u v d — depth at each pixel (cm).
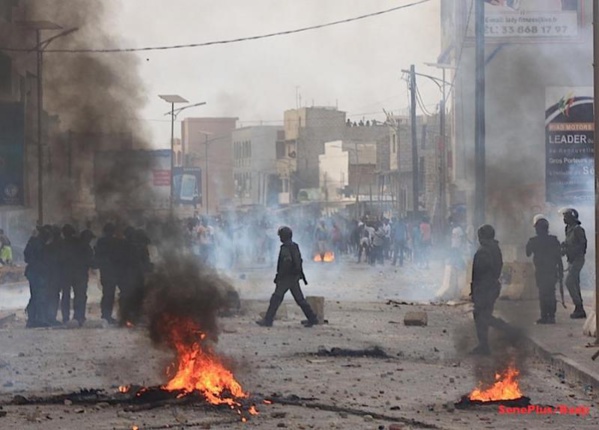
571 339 2562
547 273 2989
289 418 1560
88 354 2397
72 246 3177
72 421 1530
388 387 1905
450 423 1519
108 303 3209
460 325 3133
